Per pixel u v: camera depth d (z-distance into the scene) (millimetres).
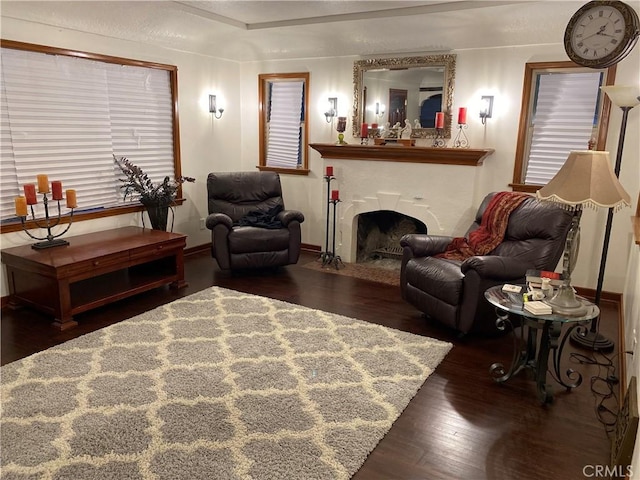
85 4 3984
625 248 4246
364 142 5340
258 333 3516
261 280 4828
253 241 4832
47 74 4082
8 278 3855
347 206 5449
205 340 3379
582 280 4488
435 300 3627
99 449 2225
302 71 5645
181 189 5500
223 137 5984
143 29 4648
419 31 4660
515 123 4574
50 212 4242
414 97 5023
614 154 4180
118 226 4836
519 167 4633
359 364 3082
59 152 4270
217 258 4812
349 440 2326
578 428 2488
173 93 5246
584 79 4289
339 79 5438
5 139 3869
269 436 2340
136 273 4484
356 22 4617
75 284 4152
